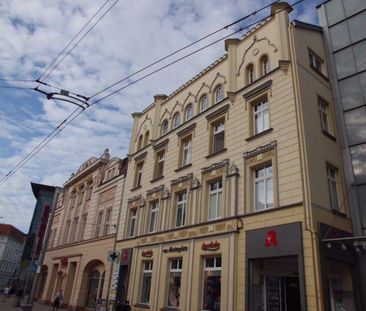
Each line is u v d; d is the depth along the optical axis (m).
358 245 14.33
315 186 14.52
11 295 56.66
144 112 30.16
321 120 16.97
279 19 18.53
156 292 20.22
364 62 17.64
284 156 15.57
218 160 19.36
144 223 23.98
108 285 25.56
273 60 18.20
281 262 15.80
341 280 14.66
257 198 16.66
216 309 16.39
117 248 26.14
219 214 18.41
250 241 15.56
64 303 32.12
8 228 103.50
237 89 20.03
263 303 14.97
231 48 21.38
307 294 12.66
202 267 17.95
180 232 20.05
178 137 23.84
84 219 35.66
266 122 17.67
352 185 16.17
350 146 16.86
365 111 16.88
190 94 24.58
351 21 18.83
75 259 32.88
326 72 18.70
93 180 35.88
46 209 44.84
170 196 22.33
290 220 14.25
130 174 28.64
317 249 13.12
